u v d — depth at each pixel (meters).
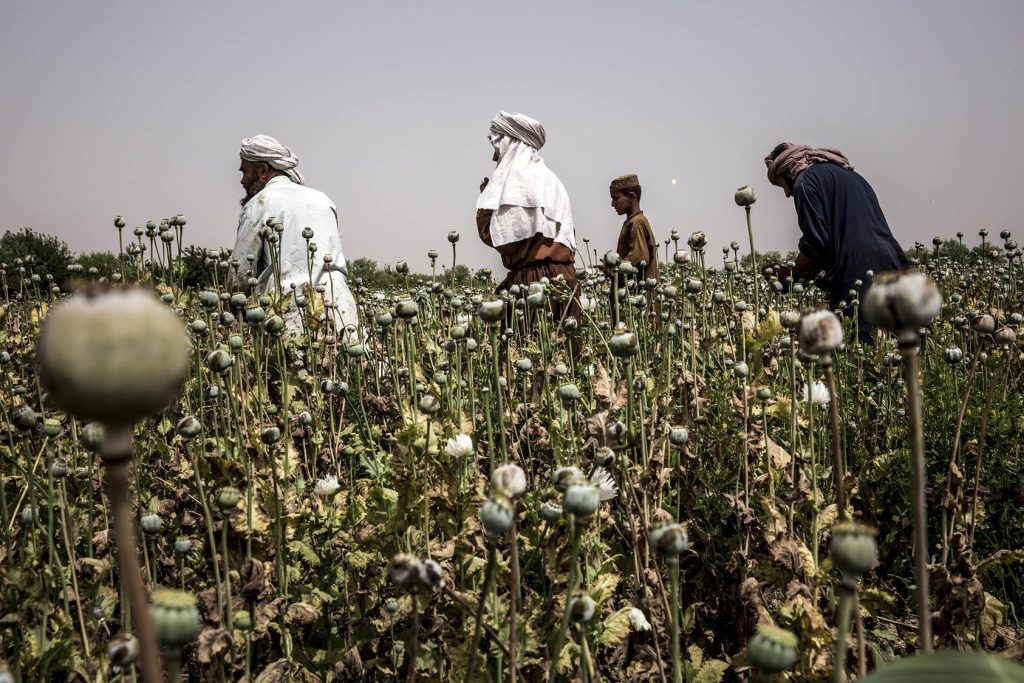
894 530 3.11
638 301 3.83
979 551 3.15
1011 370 4.05
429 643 2.35
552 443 2.94
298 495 2.76
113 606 2.35
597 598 2.05
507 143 7.02
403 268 4.59
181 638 1.05
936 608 2.53
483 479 2.70
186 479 2.86
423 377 3.82
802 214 6.76
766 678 1.16
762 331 2.62
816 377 3.14
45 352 0.58
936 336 5.07
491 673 2.12
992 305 6.02
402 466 2.44
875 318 1.14
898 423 3.79
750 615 2.18
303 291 4.75
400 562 1.50
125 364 0.58
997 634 2.39
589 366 3.79
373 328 4.64
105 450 0.61
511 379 4.05
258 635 2.06
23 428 2.36
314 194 6.40
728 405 3.20
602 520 2.35
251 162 6.74
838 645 1.11
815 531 2.26
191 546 2.32
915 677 0.76
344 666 2.21
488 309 2.51
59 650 2.03
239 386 3.31
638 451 2.89
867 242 6.50
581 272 4.93
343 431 3.58
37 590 2.08
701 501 2.88
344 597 2.48
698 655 2.21
